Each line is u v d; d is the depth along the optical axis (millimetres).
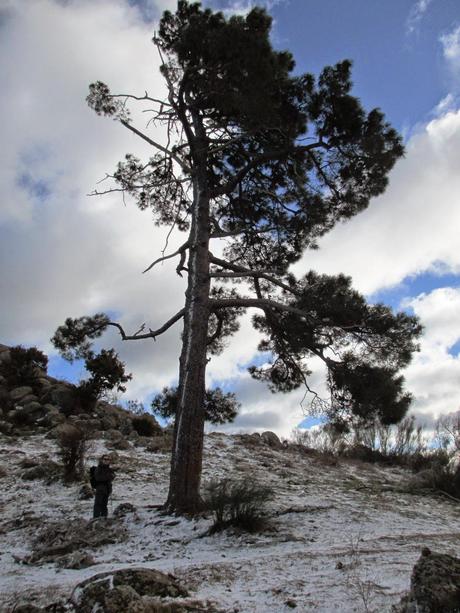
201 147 15445
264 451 23469
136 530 10305
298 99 15938
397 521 11227
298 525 10398
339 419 14828
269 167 17328
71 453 15750
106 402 28391
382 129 15922
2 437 20484
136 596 4773
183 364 13039
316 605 5324
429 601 4305
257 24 14406
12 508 12688
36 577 7332
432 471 17672
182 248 15172
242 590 6086
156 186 18031
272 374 18172
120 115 16250
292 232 17812
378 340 13906
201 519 10688
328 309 13641
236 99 14039
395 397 13734
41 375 28625
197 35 14141
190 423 12289
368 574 6512
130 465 17984
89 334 14883
